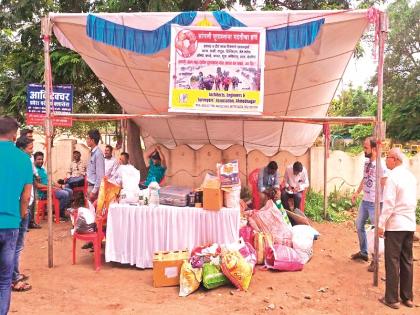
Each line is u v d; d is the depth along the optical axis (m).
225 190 6.09
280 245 6.39
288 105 8.66
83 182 10.35
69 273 5.89
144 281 5.61
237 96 5.66
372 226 6.39
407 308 4.83
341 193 11.17
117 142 12.45
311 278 5.79
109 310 4.64
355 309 4.77
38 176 8.94
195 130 10.84
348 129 32.09
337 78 7.66
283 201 8.91
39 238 7.90
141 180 11.25
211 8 10.50
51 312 4.57
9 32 10.05
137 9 9.92
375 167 5.99
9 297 3.94
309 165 11.24
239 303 4.86
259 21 5.65
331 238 8.13
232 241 5.95
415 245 7.83
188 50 5.68
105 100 12.21
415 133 24.75
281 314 4.59
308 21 5.58
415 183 4.89
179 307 4.73
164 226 6.06
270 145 11.13
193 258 5.41
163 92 8.34
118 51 6.87
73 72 9.99
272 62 6.87
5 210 3.83
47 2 10.35
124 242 6.13
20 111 10.80
